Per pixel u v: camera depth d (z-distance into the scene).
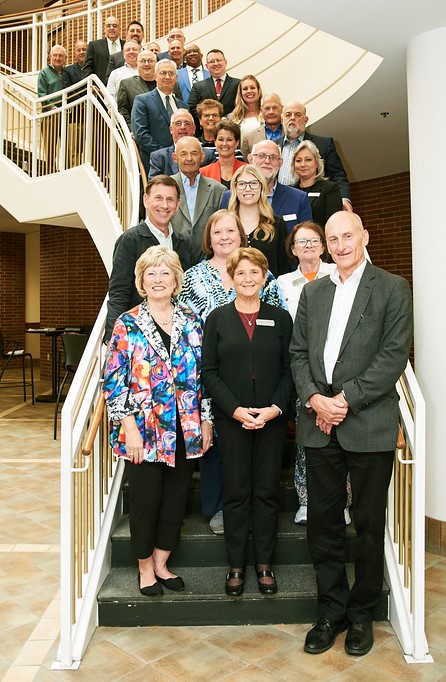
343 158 7.90
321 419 2.83
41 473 6.06
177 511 3.10
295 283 3.54
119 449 2.93
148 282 2.97
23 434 7.83
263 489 3.07
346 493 2.94
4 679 2.66
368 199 9.01
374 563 2.83
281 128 5.29
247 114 5.81
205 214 4.20
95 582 3.08
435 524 4.01
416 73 4.13
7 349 15.11
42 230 13.21
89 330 10.16
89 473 3.30
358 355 2.76
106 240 6.31
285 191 4.15
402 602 3.02
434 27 3.98
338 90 6.12
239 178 3.55
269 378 3.04
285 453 4.01
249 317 3.11
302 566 3.38
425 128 4.05
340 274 2.90
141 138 5.72
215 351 3.09
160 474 2.99
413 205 4.18
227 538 3.10
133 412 2.91
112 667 2.73
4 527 4.59
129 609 3.07
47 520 4.75
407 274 8.60
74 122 7.03
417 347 4.11
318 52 6.73
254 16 7.88
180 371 2.98
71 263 12.70
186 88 6.81
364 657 2.81
